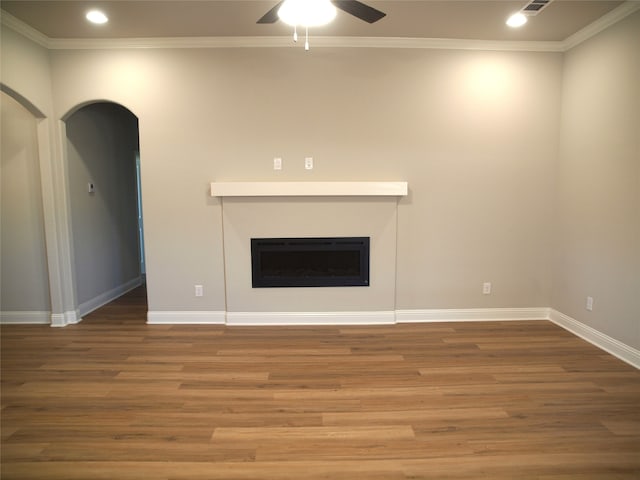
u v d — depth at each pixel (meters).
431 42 3.51
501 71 3.59
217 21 3.14
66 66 3.53
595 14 2.99
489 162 3.68
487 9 2.92
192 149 3.61
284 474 1.77
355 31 3.34
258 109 3.58
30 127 3.67
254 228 3.66
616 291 2.99
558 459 1.86
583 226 3.35
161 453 1.91
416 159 3.65
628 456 1.88
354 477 1.75
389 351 3.11
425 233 3.73
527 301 3.84
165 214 3.68
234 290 3.73
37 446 1.96
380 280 3.74
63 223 3.76
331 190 3.56
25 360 2.97
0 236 3.80
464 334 3.47
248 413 2.25
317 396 2.43
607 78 3.06
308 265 3.72
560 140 3.65
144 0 2.79
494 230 3.75
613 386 2.54
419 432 2.07
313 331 3.57
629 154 2.86
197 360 2.96
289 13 2.09
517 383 2.58
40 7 2.89
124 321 3.87
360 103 3.59
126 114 5.09
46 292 3.85
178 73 3.54
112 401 2.38
